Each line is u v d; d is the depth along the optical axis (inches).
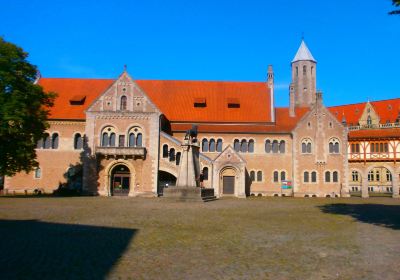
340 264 484.4
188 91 2664.9
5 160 1668.3
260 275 433.1
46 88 2544.3
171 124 2484.0
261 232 734.5
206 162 2206.0
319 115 2381.9
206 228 782.5
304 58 3388.3
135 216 990.4
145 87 2691.9
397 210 1275.8
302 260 504.7
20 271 434.6
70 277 415.5
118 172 2164.1
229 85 2721.5
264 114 2534.5
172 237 669.9
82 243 601.9
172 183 2239.2
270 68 2696.9
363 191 2456.9
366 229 786.8
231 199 1902.1
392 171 2432.3
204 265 475.8
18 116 1569.9
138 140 2165.4
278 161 2393.0
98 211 1119.6
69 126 2329.0
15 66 1630.2
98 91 2536.9
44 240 621.9
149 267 463.2
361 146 2524.6
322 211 1210.6
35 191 2255.2
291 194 2352.4
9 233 688.4
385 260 506.0
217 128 2439.7
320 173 2341.3
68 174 2293.3
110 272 438.0
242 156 2389.3
